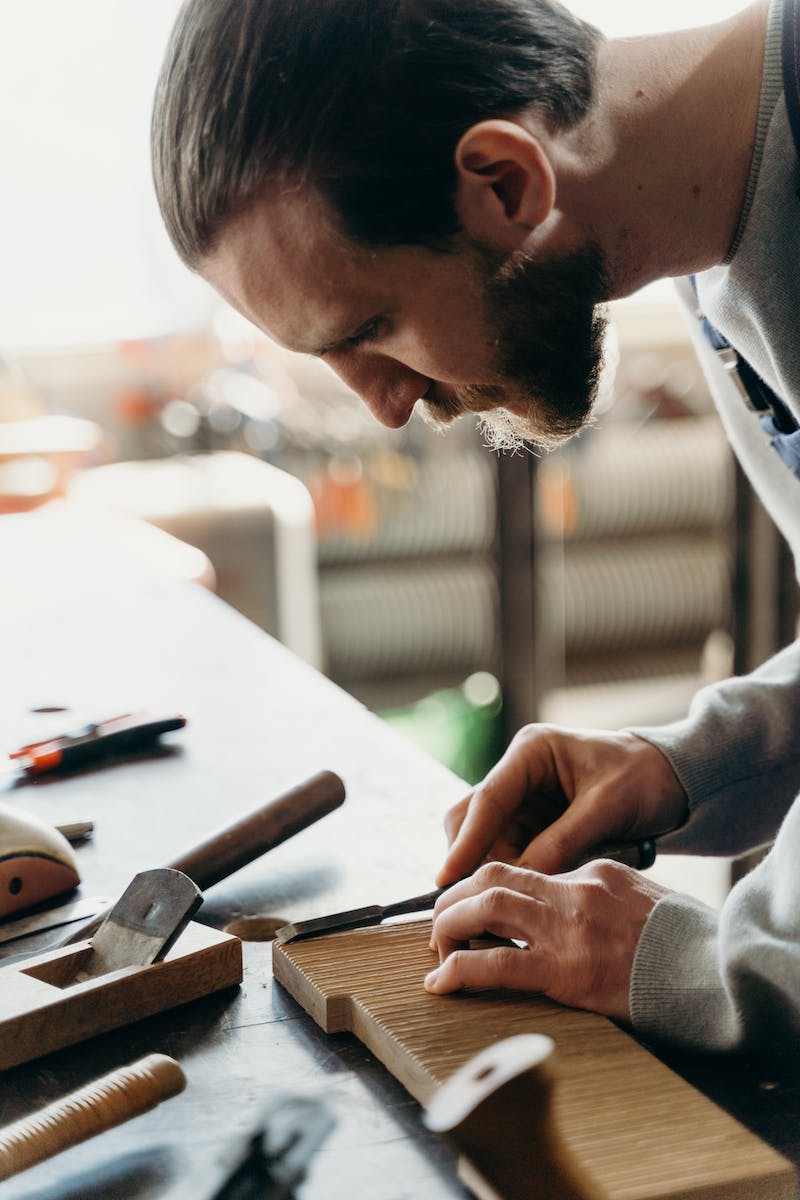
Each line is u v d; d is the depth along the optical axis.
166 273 3.29
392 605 3.48
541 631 3.56
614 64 0.91
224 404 3.34
